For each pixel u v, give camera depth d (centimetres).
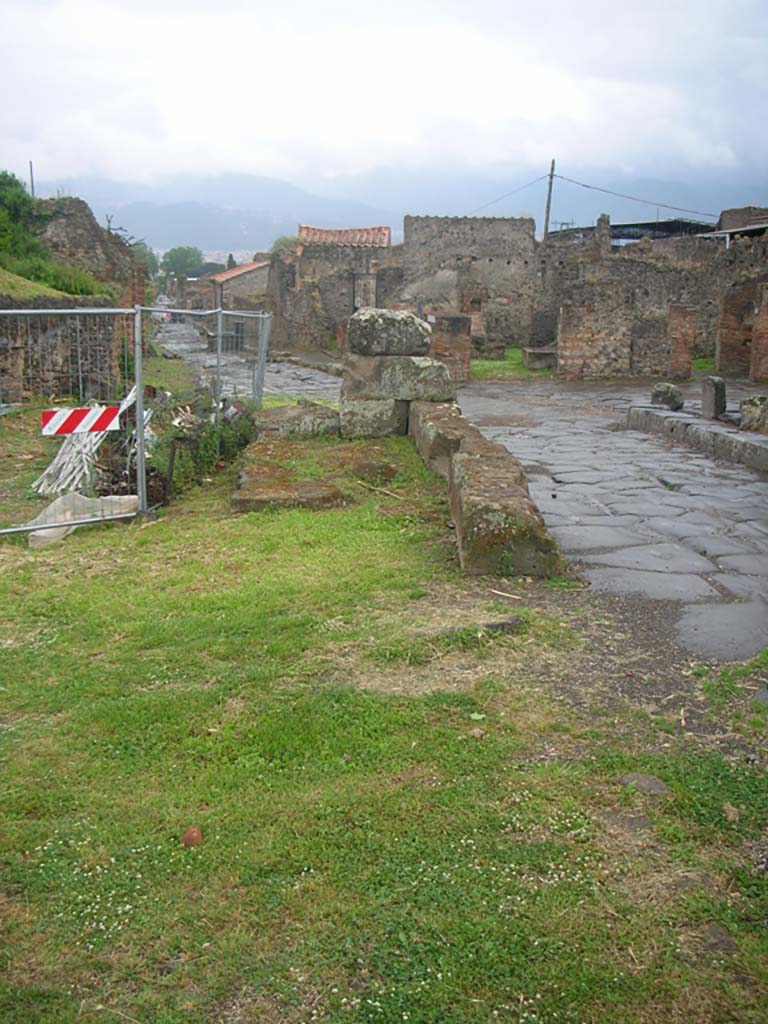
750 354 2633
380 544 646
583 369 2652
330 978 242
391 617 500
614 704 400
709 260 3209
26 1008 234
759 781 333
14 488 917
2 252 2280
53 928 262
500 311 3800
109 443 961
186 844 297
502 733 370
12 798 326
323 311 3809
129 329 1820
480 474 650
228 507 791
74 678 431
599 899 270
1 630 499
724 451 1178
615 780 334
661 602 543
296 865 286
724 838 299
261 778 336
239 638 473
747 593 564
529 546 577
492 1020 229
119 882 280
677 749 360
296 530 684
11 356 1450
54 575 604
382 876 280
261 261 5297
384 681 421
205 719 382
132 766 347
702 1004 233
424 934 256
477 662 444
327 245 3819
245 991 239
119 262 2955
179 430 1014
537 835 301
